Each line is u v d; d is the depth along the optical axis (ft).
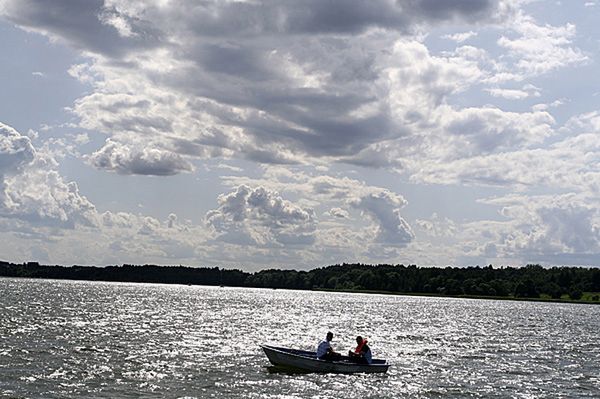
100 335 218.38
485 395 134.51
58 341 194.18
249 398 122.01
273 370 154.20
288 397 124.47
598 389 145.38
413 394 132.77
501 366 178.81
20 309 334.85
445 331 304.30
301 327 297.33
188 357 170.50
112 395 119.44
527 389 142.61
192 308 439.22
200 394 123.54
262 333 254.68
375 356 192.13
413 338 258.57
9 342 185.26
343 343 229.45
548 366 183.01
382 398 127.85
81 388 124.47
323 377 147.54
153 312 372.99
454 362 183.93
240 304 538.47
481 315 485.97
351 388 136.15
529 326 368.07
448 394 134.10
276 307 502.79
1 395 116.57
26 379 130.72
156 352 178.09
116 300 510.17
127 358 163.73
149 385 129.80
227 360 167.63
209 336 231.71
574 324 406.82
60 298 492.13
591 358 207.72
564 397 134.92
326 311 467.11
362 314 439.22
